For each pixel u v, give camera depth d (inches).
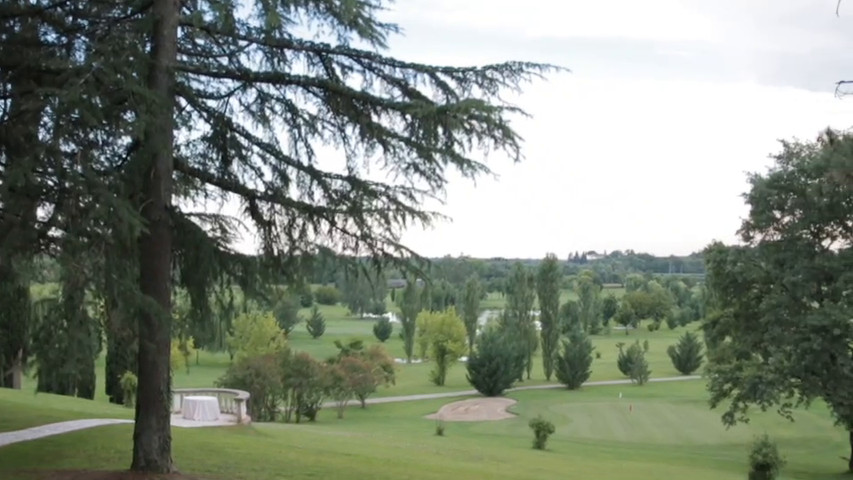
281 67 374.6
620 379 2588.6
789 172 1126.4
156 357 360.5
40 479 367.9
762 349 1150.3
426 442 903.7
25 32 327.0
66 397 1021.2
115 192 302.4
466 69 342.0
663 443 1270.9
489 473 565.3
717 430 1441.9
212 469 425.1
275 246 383.2
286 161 367.6
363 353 1956.2
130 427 578.6
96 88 293.1
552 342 2593.5
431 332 2440.9
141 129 286.7
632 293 4409.5
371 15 356.8
